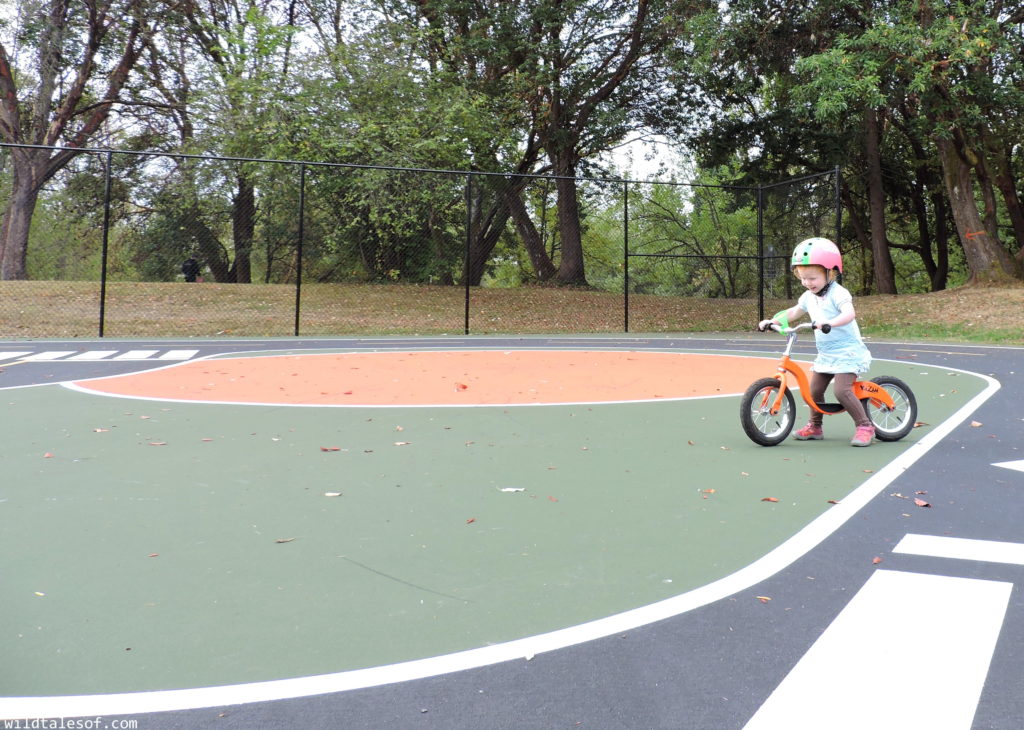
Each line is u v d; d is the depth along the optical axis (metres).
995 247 23.98
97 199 21.47
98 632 3.11
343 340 18.09
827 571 3.75
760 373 11.98
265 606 3.37
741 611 3.29
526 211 25.59
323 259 22.73
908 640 3.01
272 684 2.70
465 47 25.41
